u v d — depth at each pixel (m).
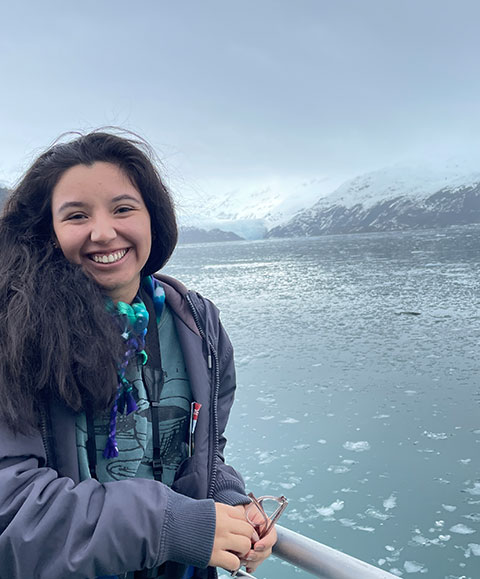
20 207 0.92
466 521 9.84
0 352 0.80
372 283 48.06
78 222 0.89
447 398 16.38
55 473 0.79
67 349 0.80
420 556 9.03
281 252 115.25
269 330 30.16
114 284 0.92
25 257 0.87
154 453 0.95
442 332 26.05
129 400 0.90
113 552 0.73
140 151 0.94
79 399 0.82
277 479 11.96
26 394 0.80
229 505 0.92
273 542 0.89
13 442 0.79
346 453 12.94
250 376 20.81
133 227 0.91
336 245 130.88
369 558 9.17
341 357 22.84
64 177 0.89
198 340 1.01
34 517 0.73
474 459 12.06
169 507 0.78
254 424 15.27
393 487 11.20
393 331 27.22
